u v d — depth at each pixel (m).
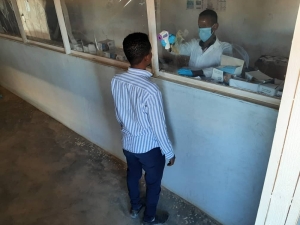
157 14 1.53
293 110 0.76
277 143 0.83
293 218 0.92
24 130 3.06
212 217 1.84
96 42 2.22
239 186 1.52
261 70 1.36
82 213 1.96
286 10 1.32
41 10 2.51
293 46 0.69
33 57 2.91
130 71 1.33
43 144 2.79
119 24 1.99
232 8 1.47
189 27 1.59
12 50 3.30
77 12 2.24
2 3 3.07
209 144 1.54
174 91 1.55
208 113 1.44
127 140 1.53
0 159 2.59
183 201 1.99
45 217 1.94
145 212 1.79
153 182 1.63
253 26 1.43
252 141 1.31
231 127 1.37
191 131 1.59
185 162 1.77
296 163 0.82
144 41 1.27
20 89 3.72
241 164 1.44
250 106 1.23
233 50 1.50
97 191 2.15
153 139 1.47
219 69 1.42
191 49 1.60
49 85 2.93
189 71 1.52
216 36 1.54
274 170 0.88
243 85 1.30
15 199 2.11
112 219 1.90
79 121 2.77
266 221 1.01
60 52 2.45
